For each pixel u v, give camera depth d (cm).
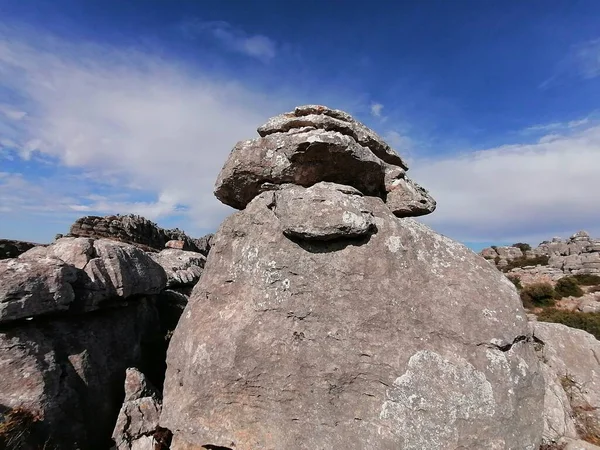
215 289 694
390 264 629
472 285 625
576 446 645
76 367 888
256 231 685
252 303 635
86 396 874
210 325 660
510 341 577
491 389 544
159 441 755
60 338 900
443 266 646
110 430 896
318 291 616
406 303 602
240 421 588
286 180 713
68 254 1036
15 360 784
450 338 577
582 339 901
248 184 741
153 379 1101
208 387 611
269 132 771
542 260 6938
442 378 550
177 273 1797
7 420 701
